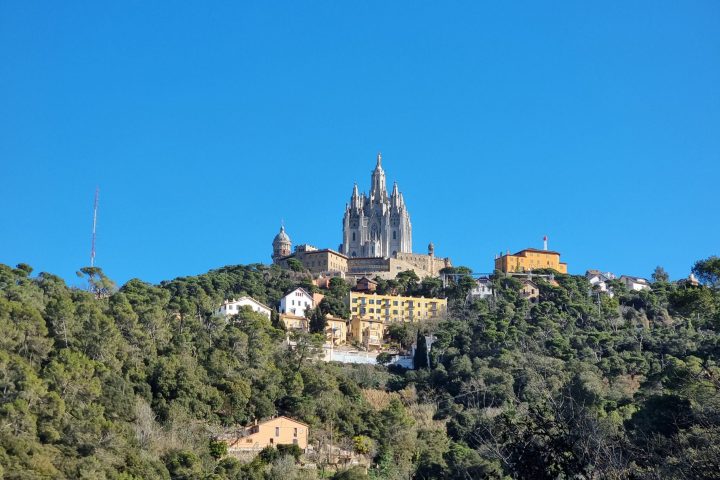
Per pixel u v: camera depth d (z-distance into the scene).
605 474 60.38
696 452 64.44
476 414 179.62
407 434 166.50
